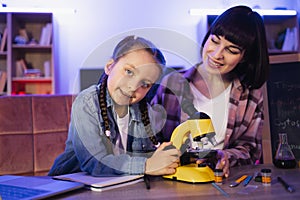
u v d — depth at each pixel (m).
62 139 1.82
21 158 1.73
